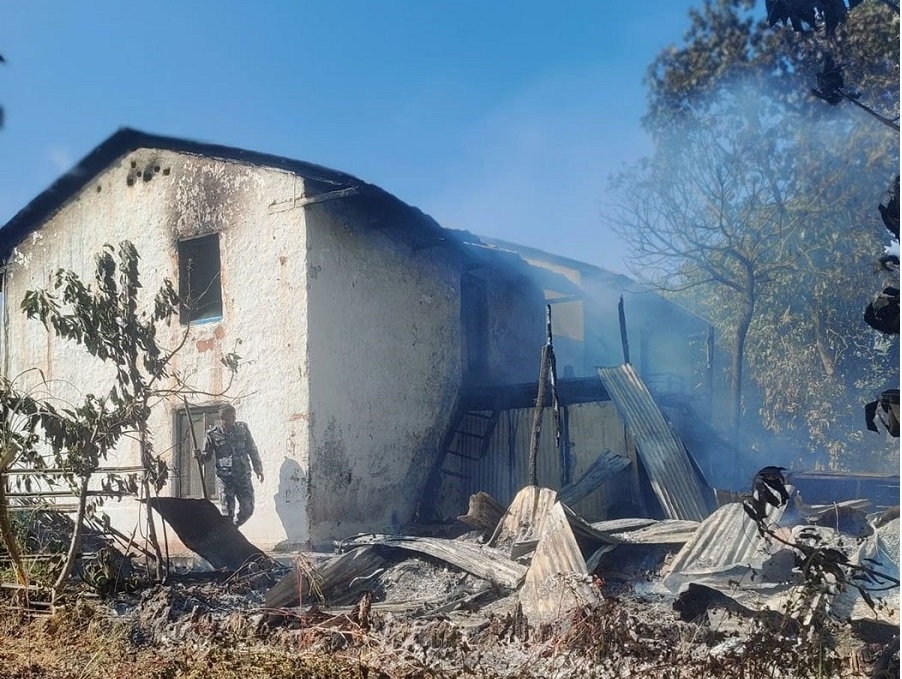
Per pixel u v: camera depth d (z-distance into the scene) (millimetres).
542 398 11562
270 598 7691
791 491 8531
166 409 12562
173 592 7883
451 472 13500
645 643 5730
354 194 11164
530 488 9836
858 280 18156
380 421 12367
